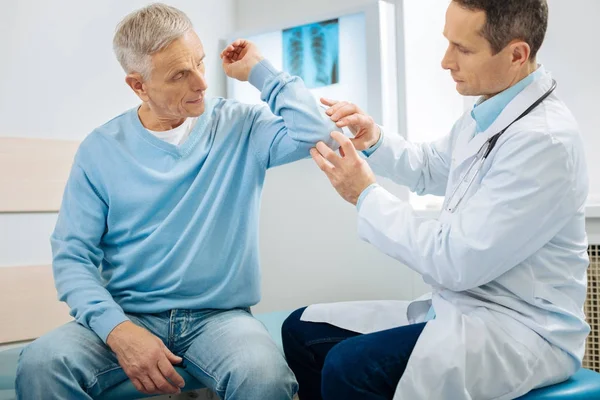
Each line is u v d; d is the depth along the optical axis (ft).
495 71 4.54
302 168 8.05
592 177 7.32
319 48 7.86
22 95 6.86
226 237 5.23
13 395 4.83
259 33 8.38
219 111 5.52
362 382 4.19
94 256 5.23
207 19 8.44
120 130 5.36
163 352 4.66
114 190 5.19
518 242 4.23
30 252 6.91
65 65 7.19
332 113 5.30
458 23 4.48
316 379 5.27
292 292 8.20
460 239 4.30
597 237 6.46
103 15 7.52
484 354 4.19
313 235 8.00
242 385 4.49
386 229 4.61
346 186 4.83
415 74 7.69
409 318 5.13
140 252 5.14
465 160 4.80
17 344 6.73
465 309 4.51
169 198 5.21
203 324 5.08
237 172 5.33
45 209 6.98
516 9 4.33
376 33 7.34
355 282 7.68
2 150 6.69
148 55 4.84
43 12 7.02
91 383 4.66
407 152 5.72
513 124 4.50
